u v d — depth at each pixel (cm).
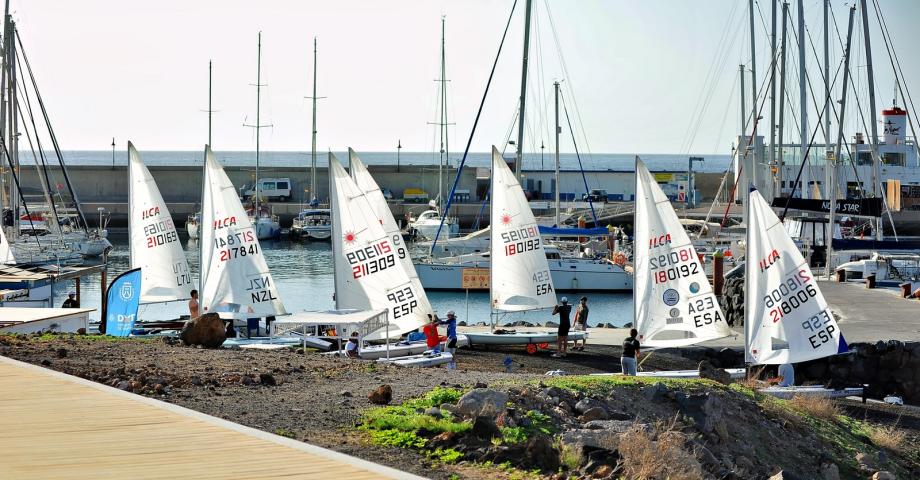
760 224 3372
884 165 10306
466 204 12644
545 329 4469
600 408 2089
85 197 13712
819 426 2641
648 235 3809
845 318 4750
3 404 1656
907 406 3453
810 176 10125
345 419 1869
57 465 1270
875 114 7444
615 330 4931
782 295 3344
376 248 4106
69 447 1367
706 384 2562
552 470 1725
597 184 14338
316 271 8725
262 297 4266
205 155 4269
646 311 3809
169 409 1630
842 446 2553
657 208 3797
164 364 2381
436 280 7269
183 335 3034
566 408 2103
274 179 14012
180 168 13912
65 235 8869
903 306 5144
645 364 3891
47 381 1877
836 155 6775
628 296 7262
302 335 3600
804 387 3384
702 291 3766
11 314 3344
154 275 4469
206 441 1416
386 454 1666
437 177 14125
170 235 4491
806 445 2452
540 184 14038
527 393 2081
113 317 3991
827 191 8812
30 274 4616
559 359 4012
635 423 1988
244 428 1508
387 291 4112
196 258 9475
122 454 1332
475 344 4238
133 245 4466
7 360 2141
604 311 6481
